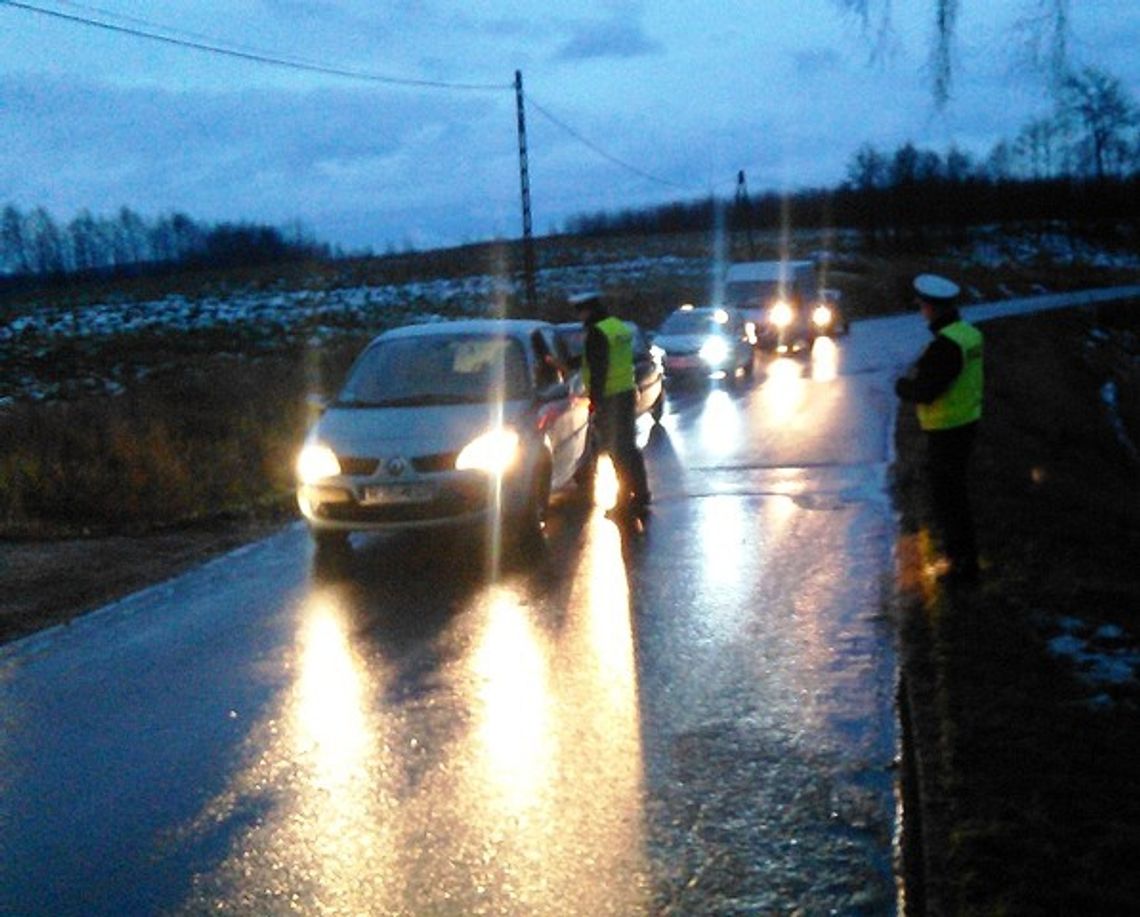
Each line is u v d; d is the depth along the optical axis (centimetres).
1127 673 546
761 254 7525
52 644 699
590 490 1090
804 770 465
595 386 975
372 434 869
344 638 678
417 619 711
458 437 855
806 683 564
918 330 3794
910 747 481
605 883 384
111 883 399
